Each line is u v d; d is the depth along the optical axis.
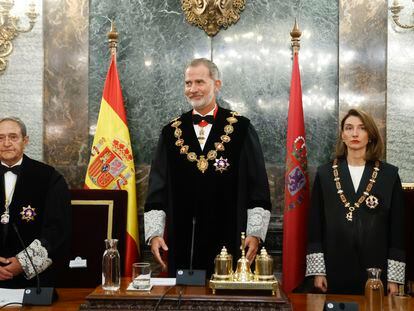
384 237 3.14
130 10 4.32
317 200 3.35
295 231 3.90
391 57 4.14
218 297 2.03
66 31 4.32
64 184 3.25
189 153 3.35
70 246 3.35
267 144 4.24
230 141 3.36
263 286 2.08
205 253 3.23
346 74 4.17
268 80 4.25
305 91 4.22
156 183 3.34
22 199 3.12
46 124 4.32
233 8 4.27
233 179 3.31
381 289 2.09
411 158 4.12
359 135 3.29
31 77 4.34
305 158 3.99
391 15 4.15
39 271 2.92
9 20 4.32
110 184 4.04
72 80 4.32
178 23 4.30
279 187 4.22
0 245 3.09
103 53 4.33
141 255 4.22
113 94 4.13
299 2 4.24
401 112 4.13
